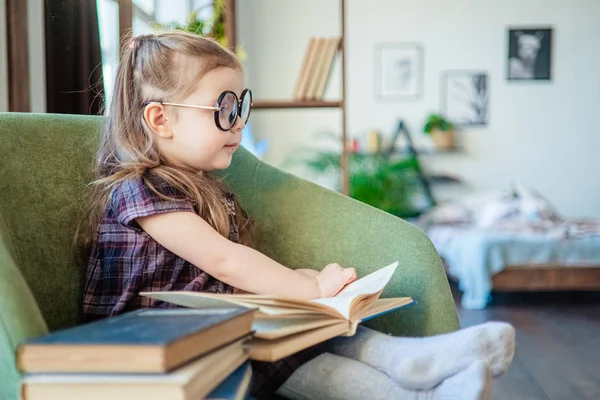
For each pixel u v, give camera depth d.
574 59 5.18
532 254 3.54
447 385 0.77
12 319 0.71
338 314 0.81
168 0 3.54
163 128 1.03
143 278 0.99
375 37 5.17
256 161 1.24
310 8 5.16
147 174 1.02
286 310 0.80
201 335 0.65
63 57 1.49
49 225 1.02
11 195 0.98
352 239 1.12
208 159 1.04
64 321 1.01
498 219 4.25
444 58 5.18
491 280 3.49
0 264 0.73
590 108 5.20
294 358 0.94
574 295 3.71
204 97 1.02
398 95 5.19
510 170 5.24
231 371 0.71
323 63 2.65
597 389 1.94
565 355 2.36
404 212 4.96
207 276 1.02
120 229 1.01
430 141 5.19
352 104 5.20
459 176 5.23
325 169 5.04
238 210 1.16
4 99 1.80
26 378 0.62
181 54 1.03
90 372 0.60
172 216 0.98
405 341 0.89
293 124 5.23
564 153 5.23
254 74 5.18
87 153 1.09
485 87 5.18
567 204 5.25
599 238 3.59
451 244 3.67
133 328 0.66
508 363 0.80
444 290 1.05
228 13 2.81
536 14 5.15
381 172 4.96
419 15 5.16
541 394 1.89
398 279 1.06
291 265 1.15
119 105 1.07
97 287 1.01
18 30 1.72
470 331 0.80
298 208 1.17
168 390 0.60
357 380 0.86
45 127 1.06
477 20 5.16
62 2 1.48
